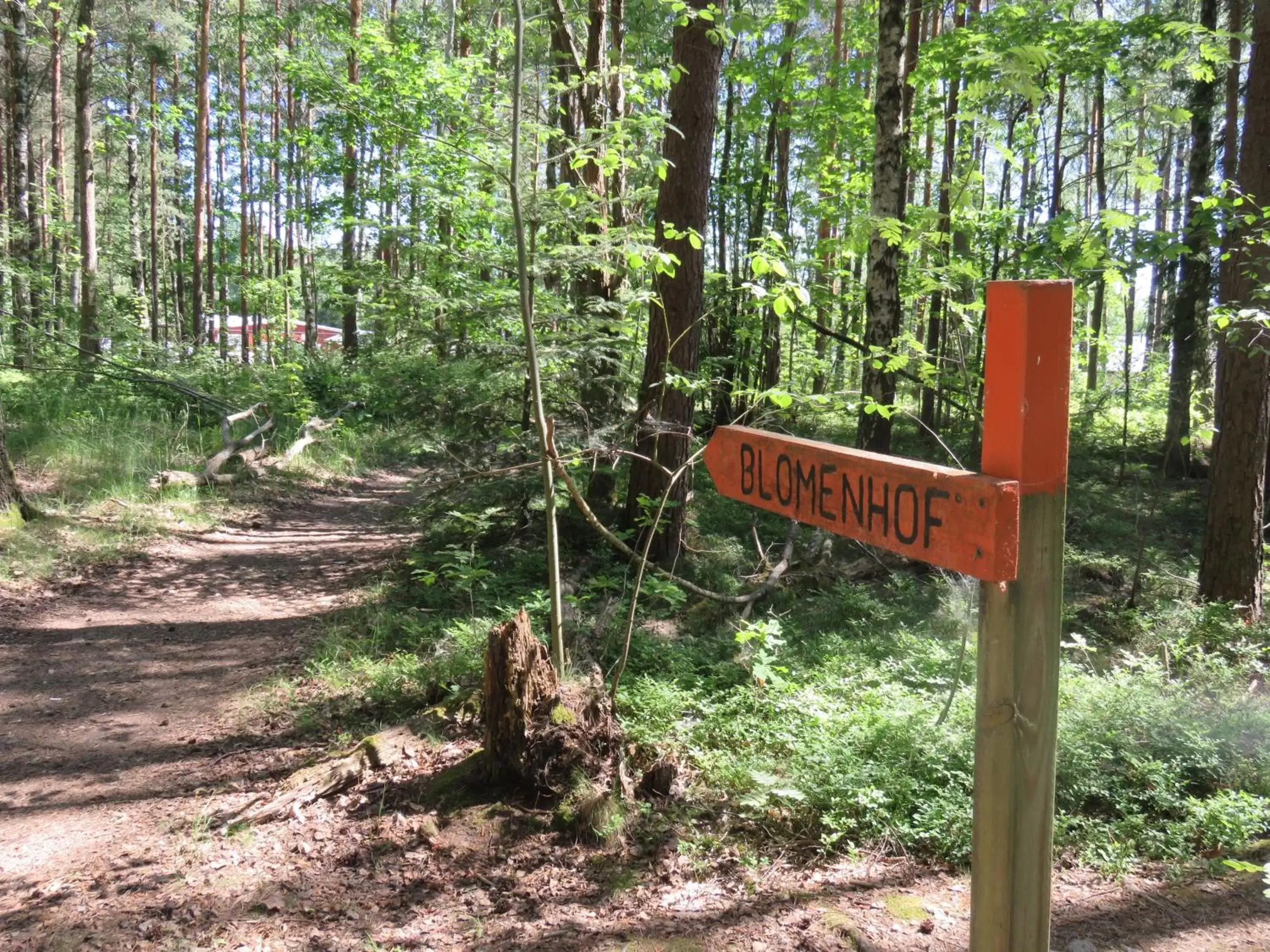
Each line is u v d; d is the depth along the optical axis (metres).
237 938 2.99
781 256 3.78
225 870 3.43
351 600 7.69
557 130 6.68
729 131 13.88
